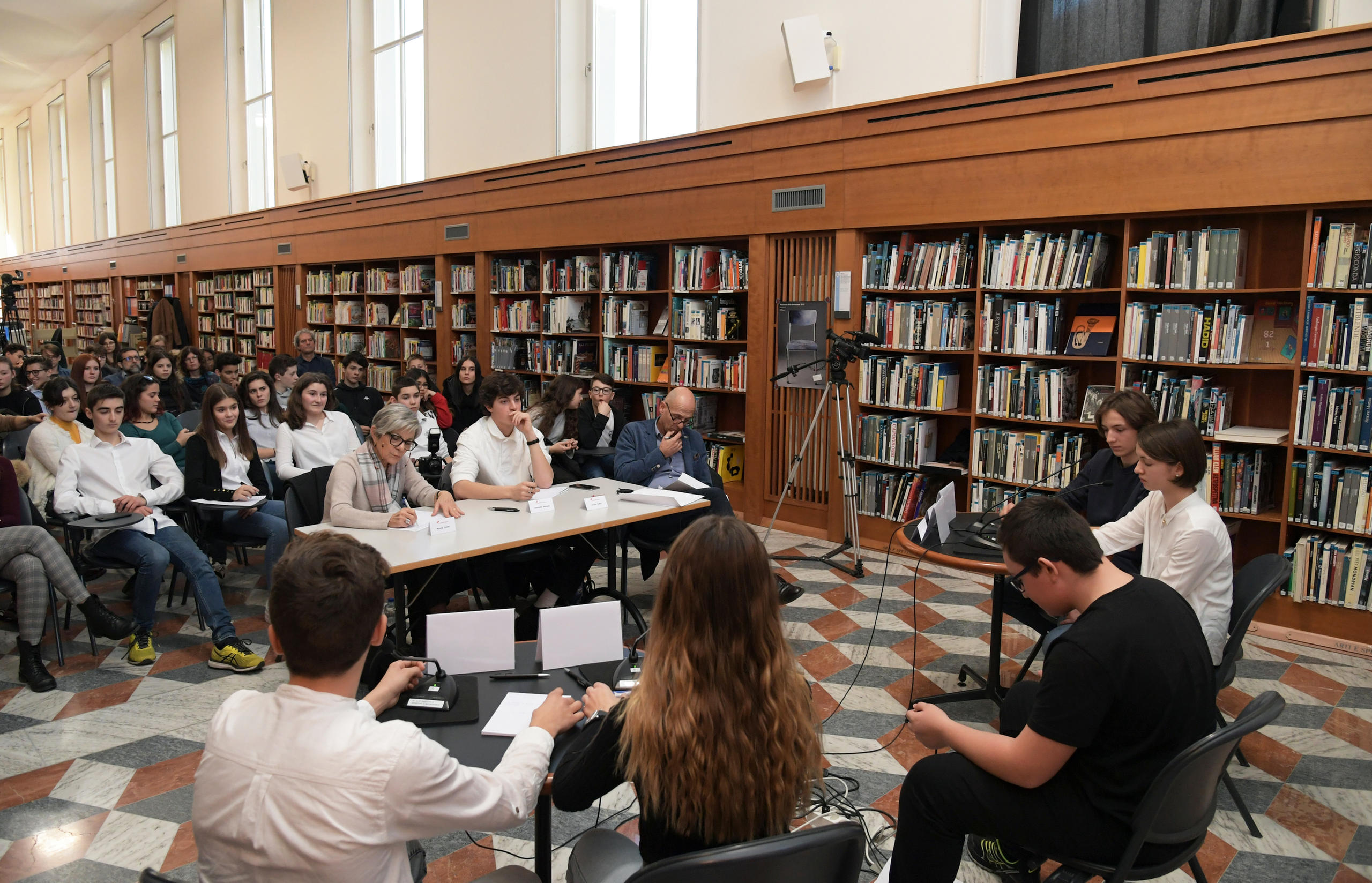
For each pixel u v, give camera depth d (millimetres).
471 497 3867
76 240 19203
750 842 1159
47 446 4195
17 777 2740
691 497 3932
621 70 7398
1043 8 4777
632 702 1349
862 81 5613
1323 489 3820
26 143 21969
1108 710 1616
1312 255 3814
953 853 1779
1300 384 3881
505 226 7801
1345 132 3619
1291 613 3984
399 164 9992
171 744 2973
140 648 3691
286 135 11648
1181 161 4070
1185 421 2613
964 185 4828
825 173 5434
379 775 1186
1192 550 2547
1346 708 3301
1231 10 4180
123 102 16281
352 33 10250
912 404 5258
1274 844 2439
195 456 4301
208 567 3715
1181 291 4180
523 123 8156
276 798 1171
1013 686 2400
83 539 4305
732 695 1287
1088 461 3568
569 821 2561
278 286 11383
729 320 6195
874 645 3938
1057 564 1740
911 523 3492
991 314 4871
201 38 13477
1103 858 1658
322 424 4848
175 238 13672
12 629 4074
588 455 5262
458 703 1805
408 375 5977
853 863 1272
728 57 6340
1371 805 2645
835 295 5488
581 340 7344
